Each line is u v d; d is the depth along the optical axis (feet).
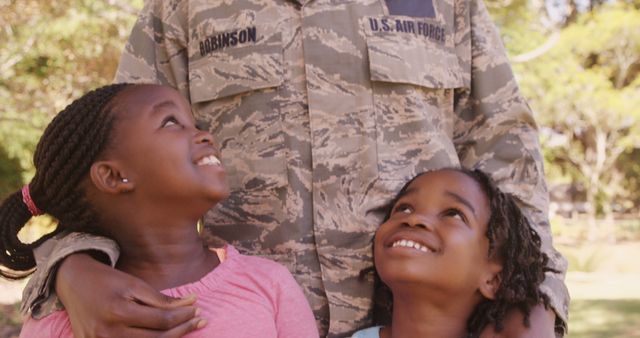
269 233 5.76
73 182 4.77
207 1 6.06
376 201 5.71
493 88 6.18
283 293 4.91
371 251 5.68
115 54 28.66
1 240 4.99
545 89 52.95
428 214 5.32
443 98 6.11
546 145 58.80
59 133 4.78
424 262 5.18
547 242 5.81
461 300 5.35
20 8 27.22
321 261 5.68
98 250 4.56
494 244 5.33
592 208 71.15
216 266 4.93
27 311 4.59
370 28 5.81
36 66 30.40
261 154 5.80
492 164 6.06
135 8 27.50
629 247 61.26
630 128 64.64
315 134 5.73
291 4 5.88
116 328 4.03
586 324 26.32
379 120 5.78
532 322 5.21
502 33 38.24
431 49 5.98
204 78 6.01
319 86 5.76
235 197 5.86
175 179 4.64
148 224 4.74
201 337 4.51
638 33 57.72
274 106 5.80
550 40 40.88
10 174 32.60
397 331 5.44
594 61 64.18
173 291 4.66
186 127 4.84
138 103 4.76
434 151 5.84
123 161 4.68
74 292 4.20
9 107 29.76
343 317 5.65
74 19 27.02
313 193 5.72
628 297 33.47
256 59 5.82
